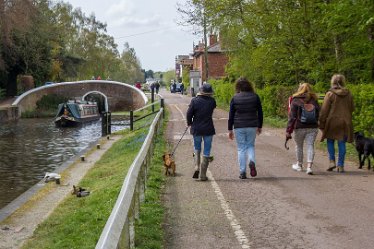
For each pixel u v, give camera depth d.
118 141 24.80
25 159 23.52
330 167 10.32
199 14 29.95
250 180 9.74
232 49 29.22
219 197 8.41
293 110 10.17
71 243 7.25
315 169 10.66
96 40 100.69
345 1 14.30
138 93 61.78
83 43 97.94
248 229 6.60
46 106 57.88
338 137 10.05
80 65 82.50
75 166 17.75
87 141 31.89
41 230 8.72
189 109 9.78
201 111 9.73
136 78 141.50
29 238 8.37
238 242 6.09
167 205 7.98
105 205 9.22
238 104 9.74
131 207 5.64
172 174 10.55
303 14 18.95
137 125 32.41
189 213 7.46
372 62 16.98
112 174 14.18
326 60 18.94
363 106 12.37
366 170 10.30
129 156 17.22
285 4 19.98
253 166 9.70
